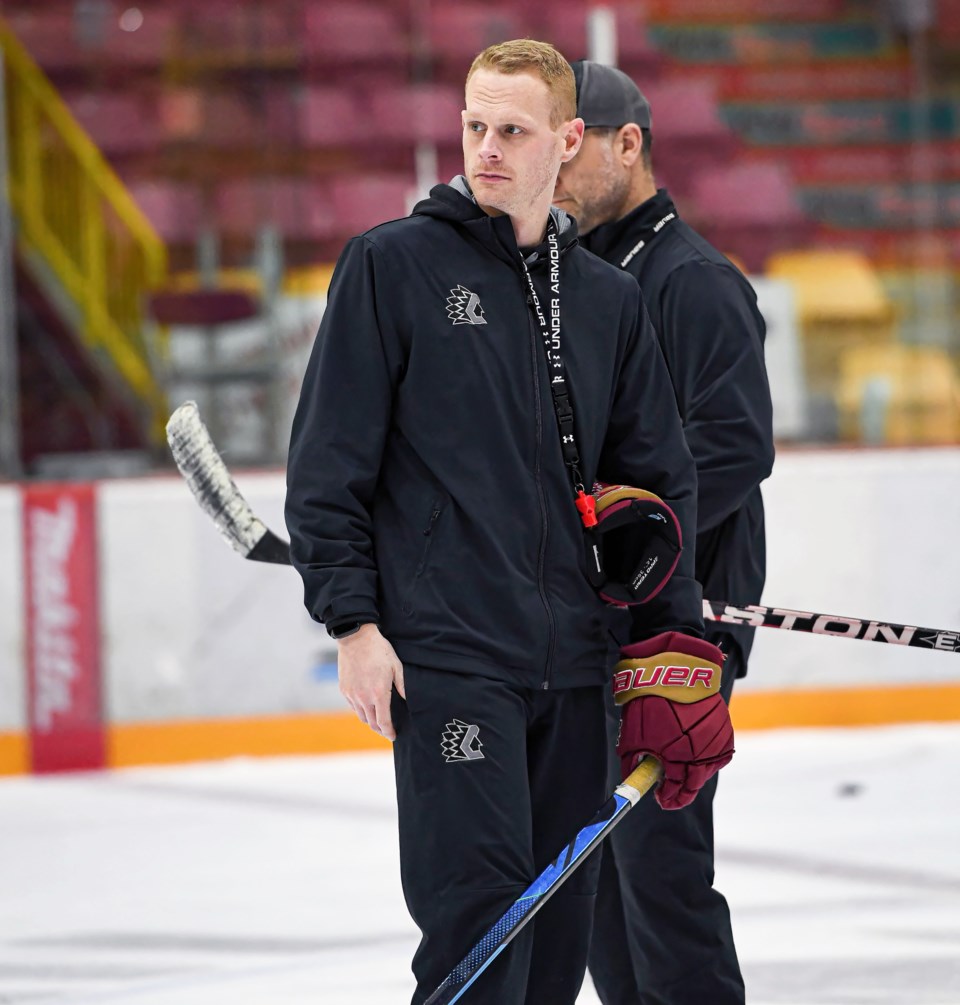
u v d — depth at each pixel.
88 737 22.33
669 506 7.88
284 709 22.83
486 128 7.48
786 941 13.09
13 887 15.99
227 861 16.88
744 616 8.83
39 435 27.36
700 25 37.31
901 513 24.03
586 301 7.79
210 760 22.64
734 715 23.78
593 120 9.78
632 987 9.66
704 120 36.44
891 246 32.97
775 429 28.12
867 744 22.80
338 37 33.03
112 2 31.75
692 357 9.41
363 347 7.39
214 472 8.62
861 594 23.95
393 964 12.72
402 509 7.46
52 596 22.23
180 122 31.33
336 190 31.80
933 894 14.62
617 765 9.16
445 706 7.23
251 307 27.47
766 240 34.28
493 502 7.36
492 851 7.12
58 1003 11.88
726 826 17.95
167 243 30.19
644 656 7.70
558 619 7.43
